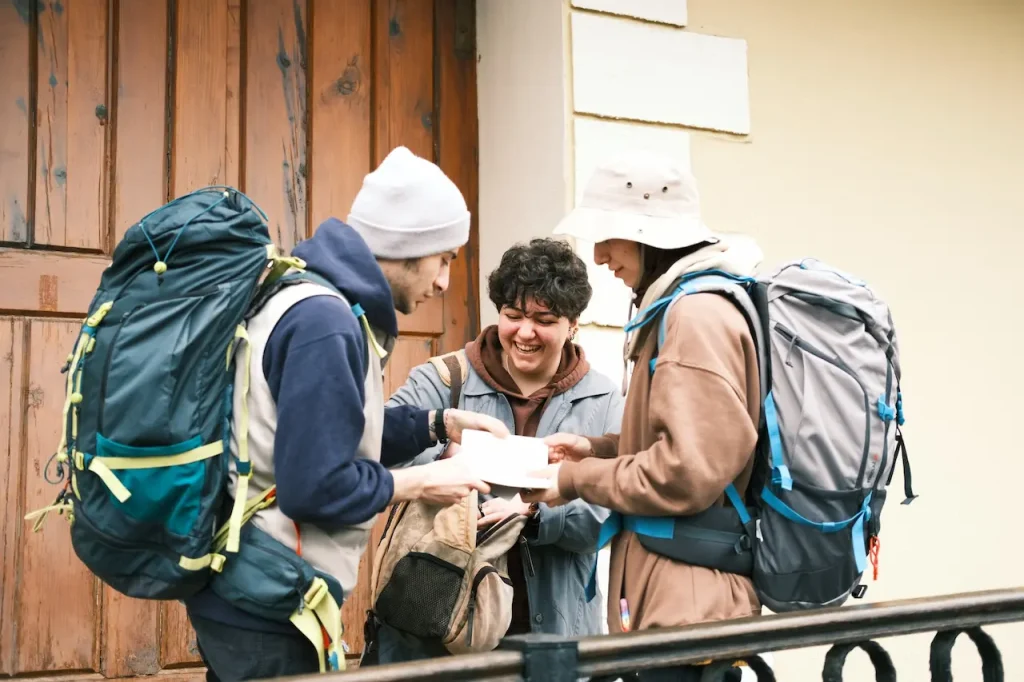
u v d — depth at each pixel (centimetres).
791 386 221
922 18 432
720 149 388
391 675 158
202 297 192
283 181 365
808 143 404
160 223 194
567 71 364
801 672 383
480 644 247
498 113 393
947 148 430
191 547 189
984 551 420
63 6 338
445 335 388
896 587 404
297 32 373
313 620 195
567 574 276
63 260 330
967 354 424
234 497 193
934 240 423
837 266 404
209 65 357
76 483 193
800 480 219
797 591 220
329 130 375
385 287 211
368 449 206
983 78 441
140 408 187
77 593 319
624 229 232
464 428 243
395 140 386
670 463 210
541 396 285
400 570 252
